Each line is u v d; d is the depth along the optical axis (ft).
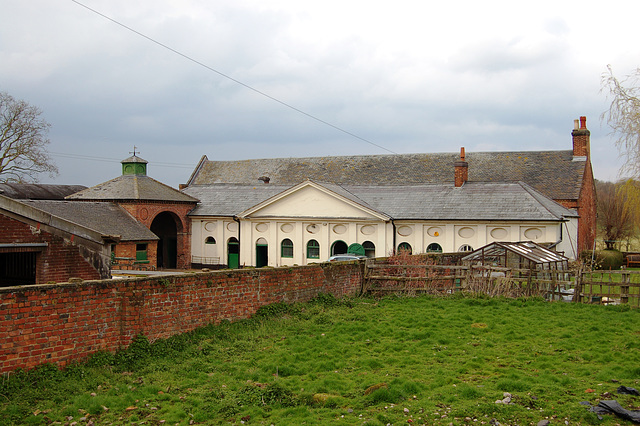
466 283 69.67
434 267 70.18
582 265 74.13
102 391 35.53
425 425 29.35
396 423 29.55
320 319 55.93
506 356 42.45
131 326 42.34
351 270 70.44
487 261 77.51
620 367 38.63
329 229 125.29
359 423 29.71
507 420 29.68
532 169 146.00
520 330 50.72
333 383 36.45
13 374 34.68
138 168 142.72
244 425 30.35
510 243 78.18
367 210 118.83
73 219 112.27
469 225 111.96
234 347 45.75
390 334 50.65
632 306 60.49
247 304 54.24
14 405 31.94
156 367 40.34
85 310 39.29
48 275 58.85
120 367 39.83
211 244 141.28
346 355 44.09
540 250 80.64
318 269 64.49
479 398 33.01
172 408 32.76
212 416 31.76
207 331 48.52
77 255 61.05
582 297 64.80
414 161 161.17
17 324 35.12
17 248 56.65
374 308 63.10
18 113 170.19
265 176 170.71
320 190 125.29
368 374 38.68
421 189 127.34
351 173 163.94
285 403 33.24
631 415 29.14
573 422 29.19
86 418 31.27
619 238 157.38
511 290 66.90
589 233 147.02
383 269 73.77
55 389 34.78
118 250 115.65
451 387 35.22
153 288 44.27
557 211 116.16
